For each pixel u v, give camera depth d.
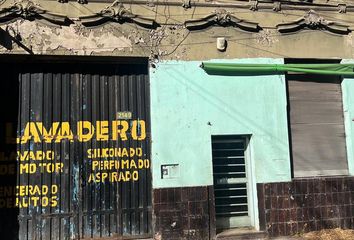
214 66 11.33
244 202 11.67
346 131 12.42
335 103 12.53
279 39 12.09
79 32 10.72
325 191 11.84
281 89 11.86
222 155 11.63
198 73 11.34
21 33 10.38
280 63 11.96
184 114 11.11
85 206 10.67
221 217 11.45
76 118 10.90
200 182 10.98
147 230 10.89
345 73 12.27
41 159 10.62
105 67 11.25
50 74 10.93
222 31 11.68
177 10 11.43
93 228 10.63
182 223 10.77
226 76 11.52
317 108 12.35
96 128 10.97
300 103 12.23
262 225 11.31
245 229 11.42
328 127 12.36
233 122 11.40
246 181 11.70
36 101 10.78
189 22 11.36
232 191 11.62
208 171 11.06
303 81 12.34
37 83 10.84
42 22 10.54
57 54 10.52
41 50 10.43
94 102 11.05
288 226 11.41
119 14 10.91
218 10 11.68
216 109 11.33
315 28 12.42
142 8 11.20
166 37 11.27
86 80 11.09
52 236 10.44
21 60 10.74
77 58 10.80
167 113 11.01
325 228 11.71
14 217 10.34
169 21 11.34
